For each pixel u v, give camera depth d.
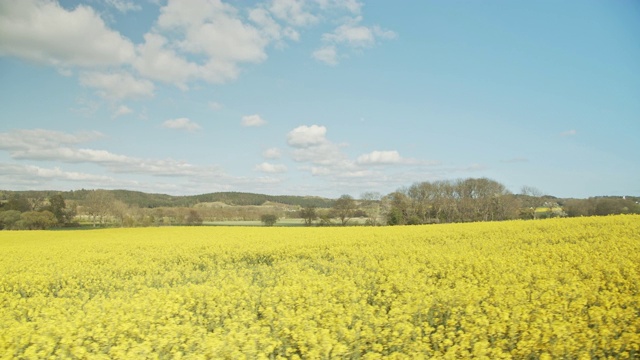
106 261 19.80
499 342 7.34
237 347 7.13
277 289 11.07
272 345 7.46
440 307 9.59
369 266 14.97
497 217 67.31
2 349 7.29
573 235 19.88
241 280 13.02
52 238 36.12
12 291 14.48
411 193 72.50
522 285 10.64
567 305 9.04
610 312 7.88
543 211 65.88
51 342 7.47
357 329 7.73
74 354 7.27
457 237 22.94
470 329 7.67
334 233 29.42
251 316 9.24
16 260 20.08
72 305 11.24
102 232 43.06
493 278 11.84
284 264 16.44
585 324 7.62
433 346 7.62
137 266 17.70
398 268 13.95
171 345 7.64
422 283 11.51
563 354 6.68
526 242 19.86
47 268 17.31
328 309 9.37
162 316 9.39
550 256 14.79
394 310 8.77
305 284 11.95
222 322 9.76
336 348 6.88
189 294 11.02
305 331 7.78
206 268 18.28
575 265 13.40
